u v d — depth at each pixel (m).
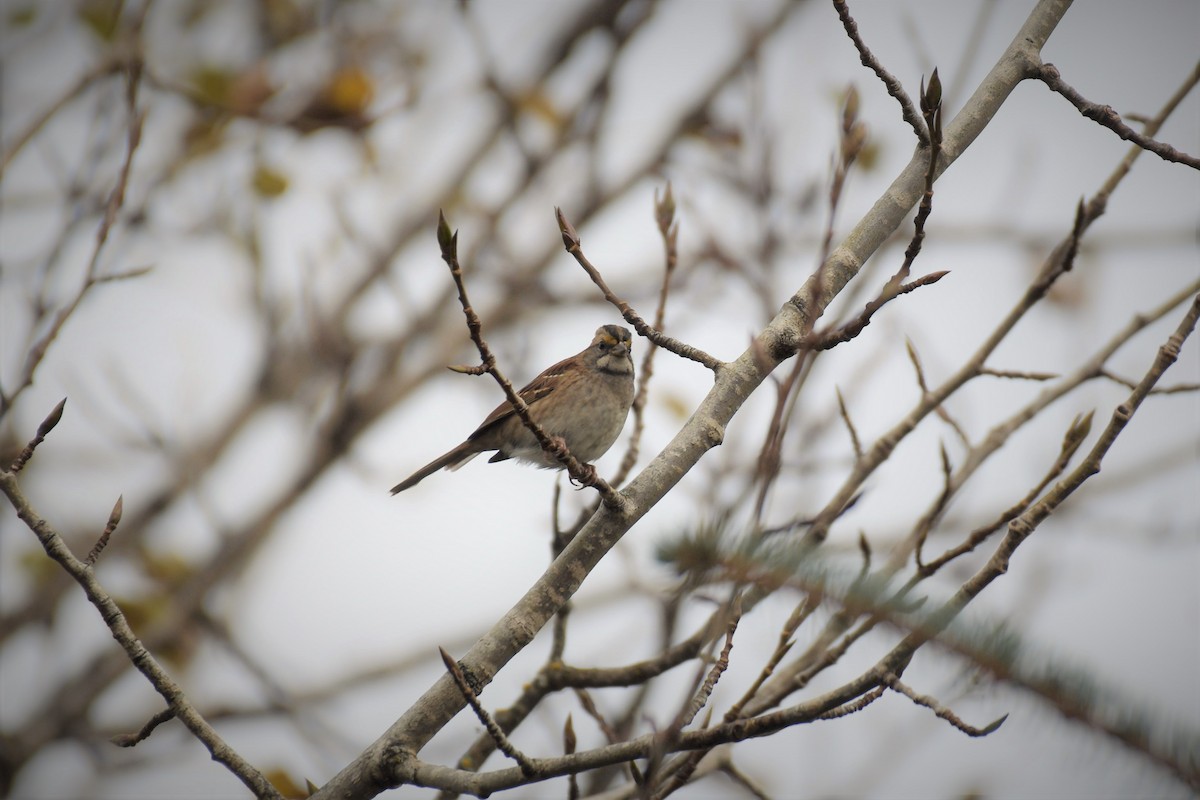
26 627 14.08
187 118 13.31
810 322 5.41
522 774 6.08
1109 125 7.07
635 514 6.86
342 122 13.80
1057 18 7.41
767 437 5.12
